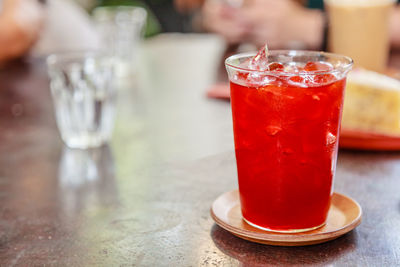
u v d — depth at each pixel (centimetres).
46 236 54
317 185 49
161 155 73
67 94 76
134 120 88
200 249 50
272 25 146
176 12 277
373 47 105
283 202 49
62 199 62
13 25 136
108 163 71
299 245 50
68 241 53
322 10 154
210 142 77
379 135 73
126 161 72
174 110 93
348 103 82
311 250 49
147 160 72
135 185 64
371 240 51
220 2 149
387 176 65
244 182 51
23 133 84
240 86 49
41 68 127
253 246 50
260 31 147
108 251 51
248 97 48
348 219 52
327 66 51
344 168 67
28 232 55
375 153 72
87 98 76
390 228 53
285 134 48
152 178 66
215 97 99
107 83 78
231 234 52
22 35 138
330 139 49
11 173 69
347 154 72
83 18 175
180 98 100
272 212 50
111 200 61
